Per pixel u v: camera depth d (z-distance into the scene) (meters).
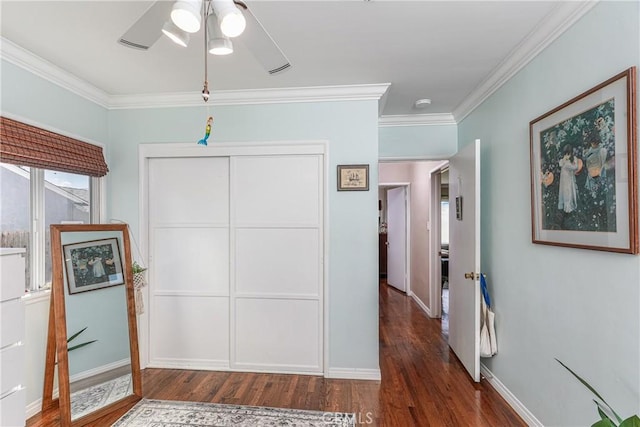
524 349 2.03
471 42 1.92
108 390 2.24
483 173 2.65
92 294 2.25
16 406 1.52
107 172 2.72
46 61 2.11
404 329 3.77
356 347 2.59
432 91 2.67
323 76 2.38
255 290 2.74
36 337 2.10
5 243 2.00
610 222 1.34
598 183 1.40
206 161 2.79
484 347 2.42
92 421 2.03
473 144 2.50
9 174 2.03
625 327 1.29
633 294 1.26
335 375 2.60
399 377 2.59
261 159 2.72
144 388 2.45
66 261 2.13
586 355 1.50
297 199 2.70
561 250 1.68
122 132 2.79
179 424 2.01
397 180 5.74
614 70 1.33
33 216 2.16
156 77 2.38
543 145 1.80
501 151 2.33
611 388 1.37
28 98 2.04
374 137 2.60
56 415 2.05
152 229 2.83
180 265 2.81
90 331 2.22
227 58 2.10
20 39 1.86
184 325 2.81
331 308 2.61
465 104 2.91
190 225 2.80
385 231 7.38
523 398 2.04
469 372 2.59
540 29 1.75
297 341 2.70
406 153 3.32
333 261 2.62
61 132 2.29
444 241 6.88
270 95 2.63
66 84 2.32
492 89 2.45
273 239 2.72
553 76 1.73
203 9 1.39
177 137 2.75
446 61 2.15
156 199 2.83
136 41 1.44
